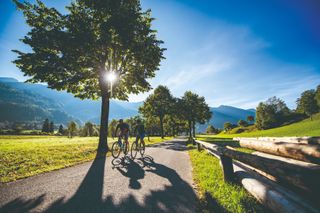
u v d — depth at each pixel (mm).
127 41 13961
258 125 85938
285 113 90438
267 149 6027
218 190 4762
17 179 5996
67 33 12922
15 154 10344
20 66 13117
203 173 6613
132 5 14984
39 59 12961
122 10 13734
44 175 6543
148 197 4570
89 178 6184
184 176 6582
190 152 14484
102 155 11672
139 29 14984
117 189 5113
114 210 3861
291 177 2883
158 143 26453
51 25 13969
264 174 5156
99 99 17828
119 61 16422
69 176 6422
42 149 13141
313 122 45969
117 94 18078
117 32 13414
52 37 12570
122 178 6211
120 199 4430
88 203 4188
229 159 5609
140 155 11922
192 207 4016
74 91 16438
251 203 3930
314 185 2494
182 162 9523
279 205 3039
